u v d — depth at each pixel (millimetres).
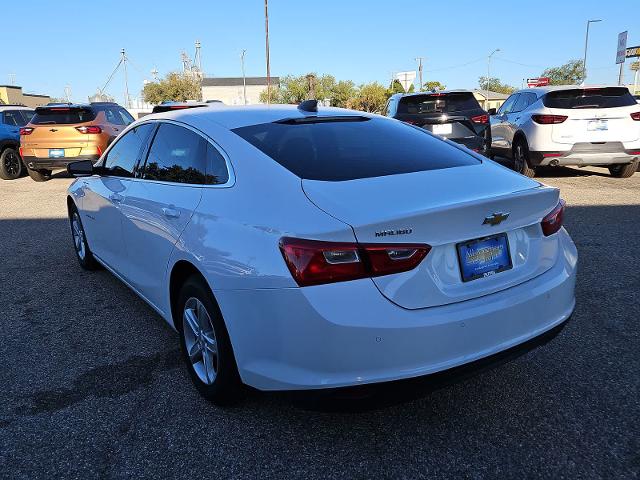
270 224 2404
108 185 4234
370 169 2734
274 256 2322
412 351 2254
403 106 9914
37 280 5180
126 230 3811
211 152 3031
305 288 2230
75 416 2895
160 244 3215
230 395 2805
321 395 2271
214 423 2803
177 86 69062
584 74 48750
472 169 2938
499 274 2553
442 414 2855
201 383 2990
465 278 2432
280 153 2812
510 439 2637
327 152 2875
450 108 9703
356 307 2207
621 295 4379
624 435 2643
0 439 2699
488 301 2451
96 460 2535
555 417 2801
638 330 3750
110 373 3355
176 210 3037
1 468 2484
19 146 13406
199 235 2746
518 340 2541
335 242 2209
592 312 4062
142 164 3781
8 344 3785
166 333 3936
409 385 2275
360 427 2754
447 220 2318
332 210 2324
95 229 4648
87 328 4035
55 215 8477
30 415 2906
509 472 2412
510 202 2510
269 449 2596
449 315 2322
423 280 2303
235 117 3275
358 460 2508
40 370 3406
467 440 2637
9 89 50469
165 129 3619
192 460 2525
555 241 2844
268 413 2885
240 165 2789
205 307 2777
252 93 94625
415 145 3186
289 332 2285
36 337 3893
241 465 2486
